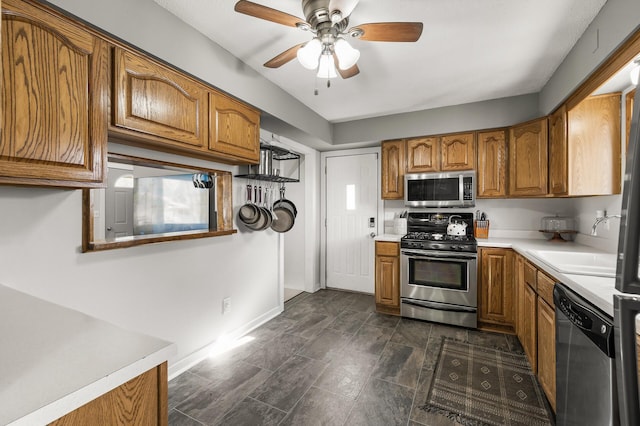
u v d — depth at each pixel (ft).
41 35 3.62
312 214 13.47
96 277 5.32
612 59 5.23
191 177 7.30
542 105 8.82
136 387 2.28
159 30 5.29
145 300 6.18
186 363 7.06
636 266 1.83
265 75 7.98
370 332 9.18
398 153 11.47
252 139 7.72
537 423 5.31
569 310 4.33
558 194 7.91
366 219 13.20
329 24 4.80
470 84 8.57
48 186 4.23
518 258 8.36
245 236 9.05
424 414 5.55
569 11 5.36
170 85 5.56
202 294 7.56
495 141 10.02
